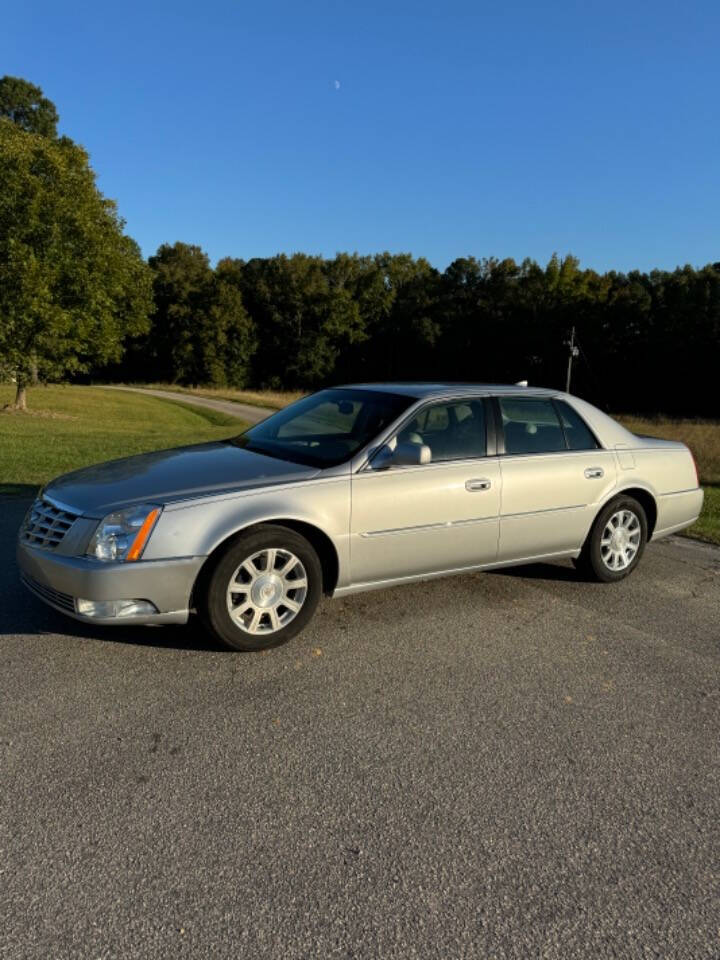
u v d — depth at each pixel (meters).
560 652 4.06
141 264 33.53
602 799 2.70
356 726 3.16
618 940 2.02
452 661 3.89
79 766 2.78
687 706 3.46
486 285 90.12
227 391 70.00
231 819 2.50
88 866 2.24
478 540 4.58
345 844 2.39
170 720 3.15
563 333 75.12
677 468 5.66
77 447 13.70
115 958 1.90
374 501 4.13
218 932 2.00
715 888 2.24
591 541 5.16
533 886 2.22
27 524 3.97
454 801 2.65
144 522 3.56
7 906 2.06
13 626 4.12
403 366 94.44
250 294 90.44
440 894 2.18
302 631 4.23
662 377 69.81
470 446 4.61
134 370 86.19
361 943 1.98
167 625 4.15
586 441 5.20
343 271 94.56
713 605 4.97
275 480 3.93
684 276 70.69
